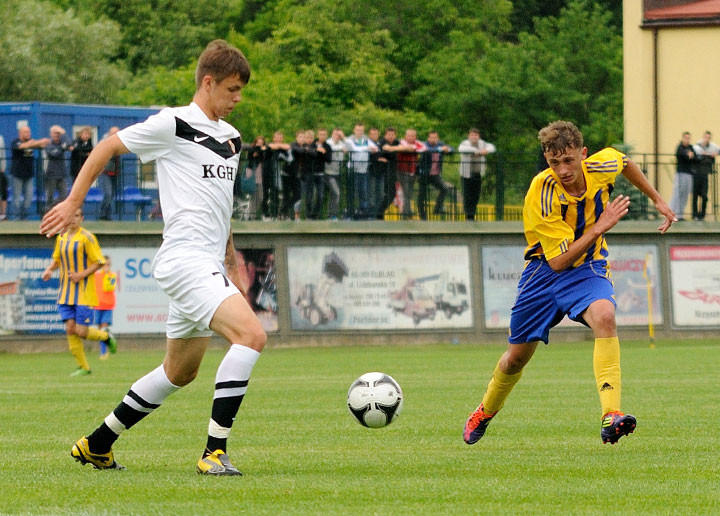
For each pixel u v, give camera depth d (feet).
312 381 153.58
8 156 248.93
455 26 538.47
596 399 121.70
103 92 479.82
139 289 243.81
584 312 74.95
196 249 64.64
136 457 75.46
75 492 58.13
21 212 242.99
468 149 265.95
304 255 256.11
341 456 75.31
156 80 481.87
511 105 507.30
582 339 272.31
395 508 53.01
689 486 60.54
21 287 235.40
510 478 63.82
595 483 61.62
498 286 267.18
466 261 265.95
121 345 241.35
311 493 57.57
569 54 522.47
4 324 233.96
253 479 62.90
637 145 326.85
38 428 96.27
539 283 77.25
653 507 53.67
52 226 62.49
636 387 137.08
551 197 74.38
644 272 275.18
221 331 63.87
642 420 99.30
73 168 245.24
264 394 131.64
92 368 185.47
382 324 258.98
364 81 491.31
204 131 65.46
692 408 110.63
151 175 252.21
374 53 513.86
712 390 132.46
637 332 273.13
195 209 64.69
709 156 281.33
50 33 474.49
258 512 51.70
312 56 496.64
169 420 102.53
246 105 447.01
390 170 261.24
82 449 67.41
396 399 81.71
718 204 282.36
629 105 327.67
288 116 460.14
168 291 64.95
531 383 144.77
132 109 271.49
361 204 260.42
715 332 277.85
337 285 257.14
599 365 73.26
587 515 51.31
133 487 59.72
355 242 259.39
